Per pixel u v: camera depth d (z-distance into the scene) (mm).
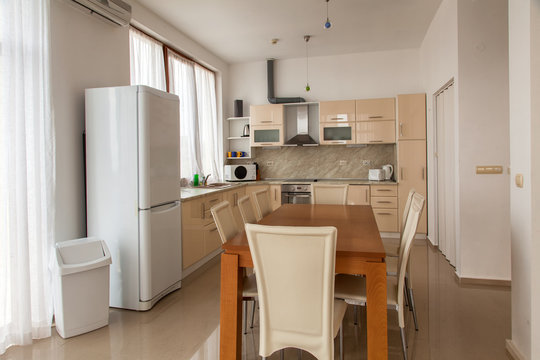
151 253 2762
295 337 1585
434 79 4223
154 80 3947
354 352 2113
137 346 2205
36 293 2328
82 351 2150
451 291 3018
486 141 3094
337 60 5523
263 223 2445
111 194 2744
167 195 2988
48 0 2412
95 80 2982
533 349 1842
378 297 1671
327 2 3637
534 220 1847
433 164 4461
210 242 4051
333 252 1451
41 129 2398
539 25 1843
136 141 2672
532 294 1846
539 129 1840
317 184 3758
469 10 3080
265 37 4645
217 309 2768
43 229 2414
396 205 4953
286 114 5746
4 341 2154
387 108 5105
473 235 3164
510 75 2115
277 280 1559
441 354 2066
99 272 2445
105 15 2906
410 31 4551
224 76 5770
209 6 3668
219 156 5711
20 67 2209
